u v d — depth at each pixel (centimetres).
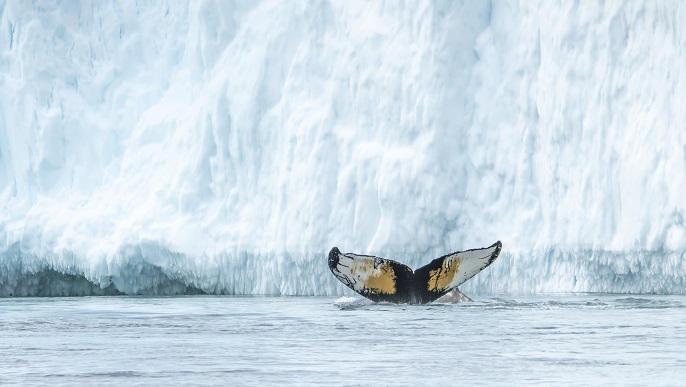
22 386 2584
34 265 9788
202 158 9400
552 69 7994
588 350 3262
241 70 9400
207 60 9856
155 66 10688
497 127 8294
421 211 8219
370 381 2597
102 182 10262
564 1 8006
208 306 6494
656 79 7381
